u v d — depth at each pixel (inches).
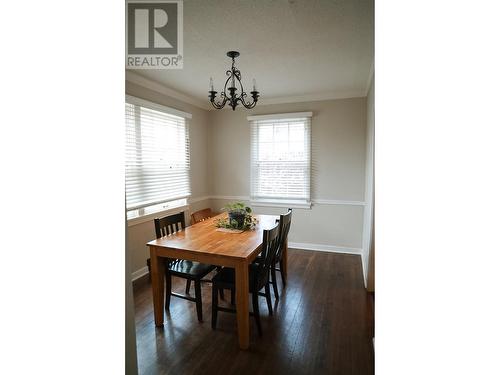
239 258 74.9
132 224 123.8
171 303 104.0
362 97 151.9
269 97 163.5
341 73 120.3
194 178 170.1
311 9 70.4
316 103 159.9
